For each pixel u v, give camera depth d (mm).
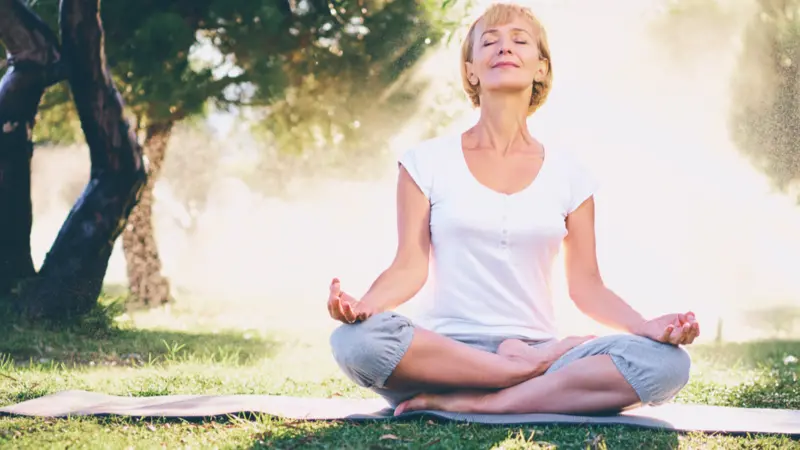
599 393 3117
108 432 2971
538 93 3703
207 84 10000
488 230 3346
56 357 6410
